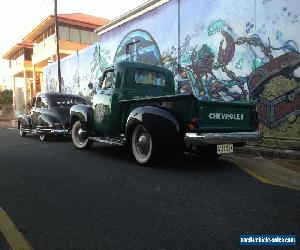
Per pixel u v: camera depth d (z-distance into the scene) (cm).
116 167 701
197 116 614
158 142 661
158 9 1355
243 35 998
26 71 3806
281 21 895
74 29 3091
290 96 879
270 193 502
